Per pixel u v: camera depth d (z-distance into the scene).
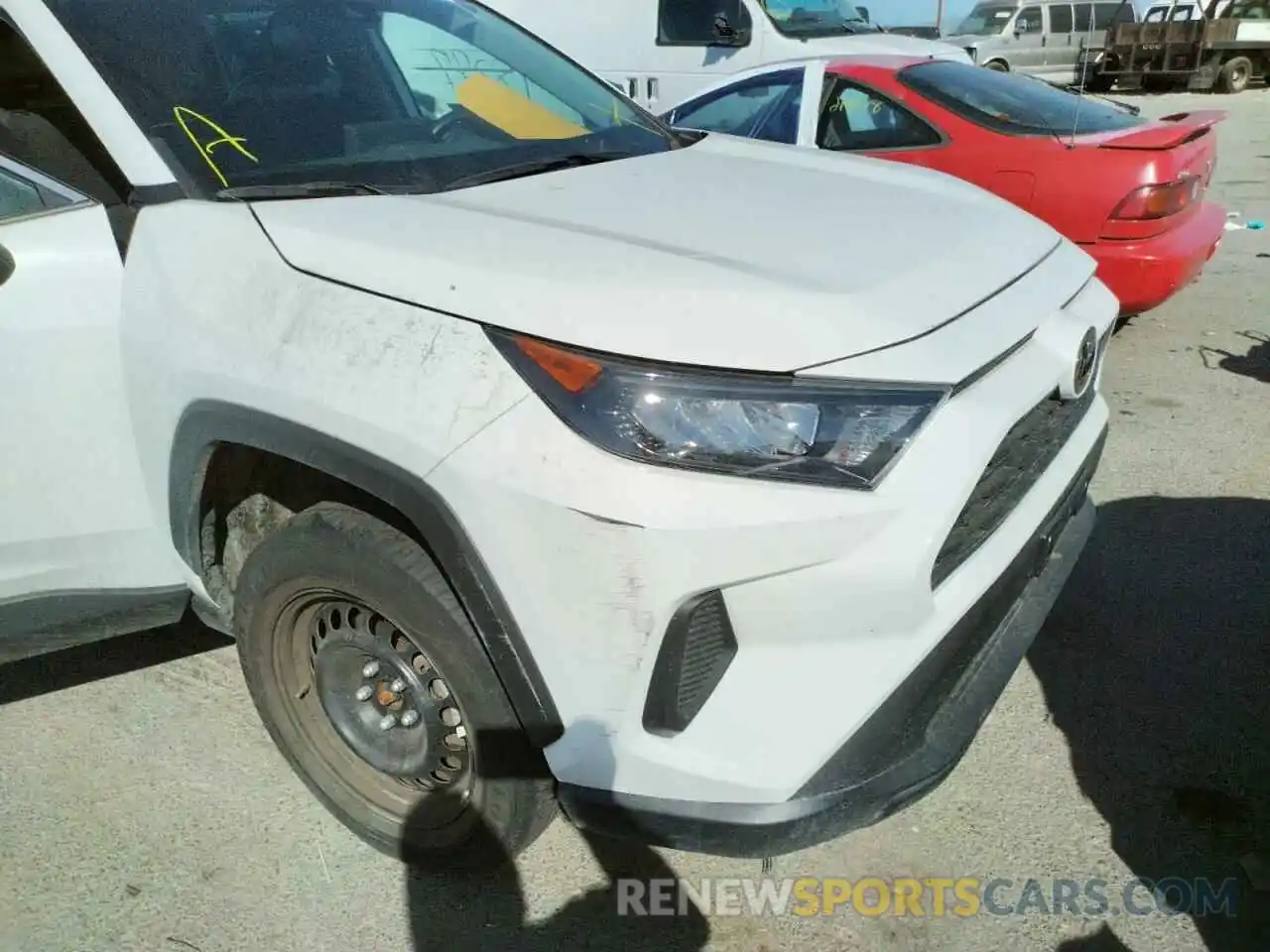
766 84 5.92
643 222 2.15
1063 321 2.21
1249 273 6.85
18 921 2.23
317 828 2.46
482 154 2.63
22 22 2.35
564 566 1.70
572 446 1.69
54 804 2.55
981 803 2.48
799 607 1.71
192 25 2.54
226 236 2.09
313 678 2.33
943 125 5.17
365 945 2.16
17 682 3.02
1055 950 2.11
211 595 2.44
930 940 2.14
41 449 2.26
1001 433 1.85
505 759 1.98
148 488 2.33
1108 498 3.90
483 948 2.15
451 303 1.83
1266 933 2.13
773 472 1.67
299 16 2.74
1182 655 3.00
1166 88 14.52
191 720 2.83
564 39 8.59
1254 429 4.45
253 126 2.44
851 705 1.75
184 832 2.45
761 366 1.70
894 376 1.74
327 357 1.89
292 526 2.10
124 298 2.21
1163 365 5.23
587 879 2.30
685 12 8.14
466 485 1.74
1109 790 2.51
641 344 1.71
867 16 9.01
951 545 1.91
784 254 2.01
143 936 2.19
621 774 1.81
